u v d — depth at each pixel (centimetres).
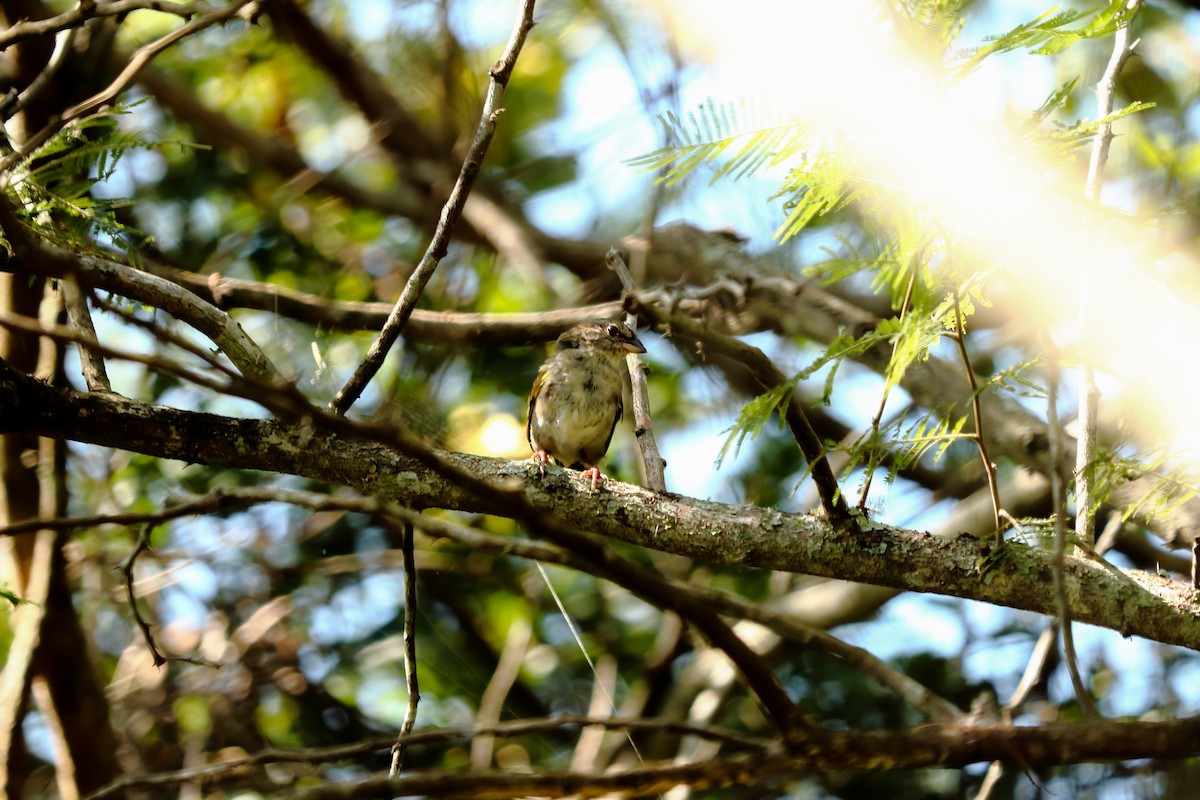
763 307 1340
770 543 780
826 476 743
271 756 551
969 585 755
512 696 1427
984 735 516
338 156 1792
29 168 807
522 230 1622
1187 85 1397
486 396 1541
